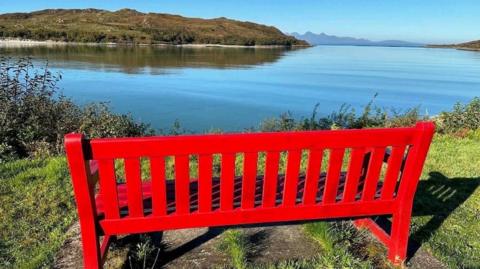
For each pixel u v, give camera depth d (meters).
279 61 63.59
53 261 3.25
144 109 18.00
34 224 3.90
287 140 2.69
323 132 2.71
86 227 2.66
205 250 3.41
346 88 28.80
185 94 23.12
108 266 3.14
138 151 2.51
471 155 6.75
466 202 4.70
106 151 2.46
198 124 15.30
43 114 7.45
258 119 16.59
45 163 5.77
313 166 2.85
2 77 7.41
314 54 106.94
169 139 2.52
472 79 39.34
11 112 6.92
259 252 3.38
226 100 21.59
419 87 30.80
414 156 2.91
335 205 3.05
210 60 55.47
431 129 2.80
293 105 20.64
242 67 46.34
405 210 3.12
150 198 3.12
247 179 2.80
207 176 2.73
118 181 5.14
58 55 49.88
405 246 3.22
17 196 4.52
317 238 3.55
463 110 9.66
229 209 2.89
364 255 3.37
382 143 2.84
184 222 2.85
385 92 27.17
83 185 2.50
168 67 41.41
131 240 3.49
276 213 2.98
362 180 3.53
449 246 3.66
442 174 5.69
